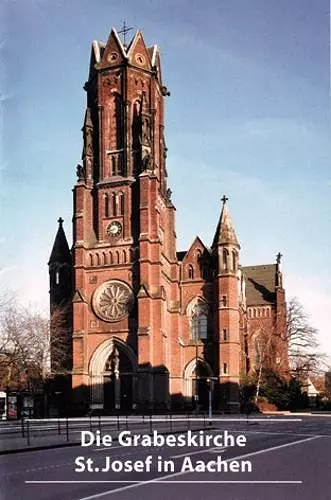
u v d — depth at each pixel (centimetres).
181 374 10050
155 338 9306
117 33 10550
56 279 10350
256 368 11375
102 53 10662
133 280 9581
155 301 9400
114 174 10150
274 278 13250
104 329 9538
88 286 9756
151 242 9569
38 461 2833
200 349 10150
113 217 9900
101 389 9400
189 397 10056
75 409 9194
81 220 9925
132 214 9844
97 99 10450
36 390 8381
